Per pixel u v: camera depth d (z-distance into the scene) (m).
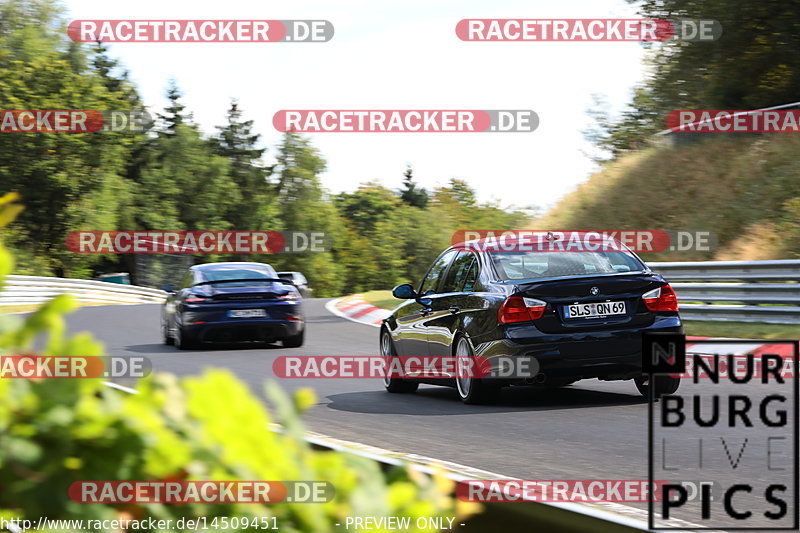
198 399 3.86
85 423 3.89
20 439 3.93
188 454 3.89
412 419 28.62
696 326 52.72
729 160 91.81
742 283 54.12
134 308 99.75
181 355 51.62
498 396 31.84
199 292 54.34
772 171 86.06
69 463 3.98
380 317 73.31
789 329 47.62
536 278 30.58
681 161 96.75
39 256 175.38
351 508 4.19
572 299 29.95
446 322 32.62
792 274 50.12
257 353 51.69
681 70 109.81
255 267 57.81
